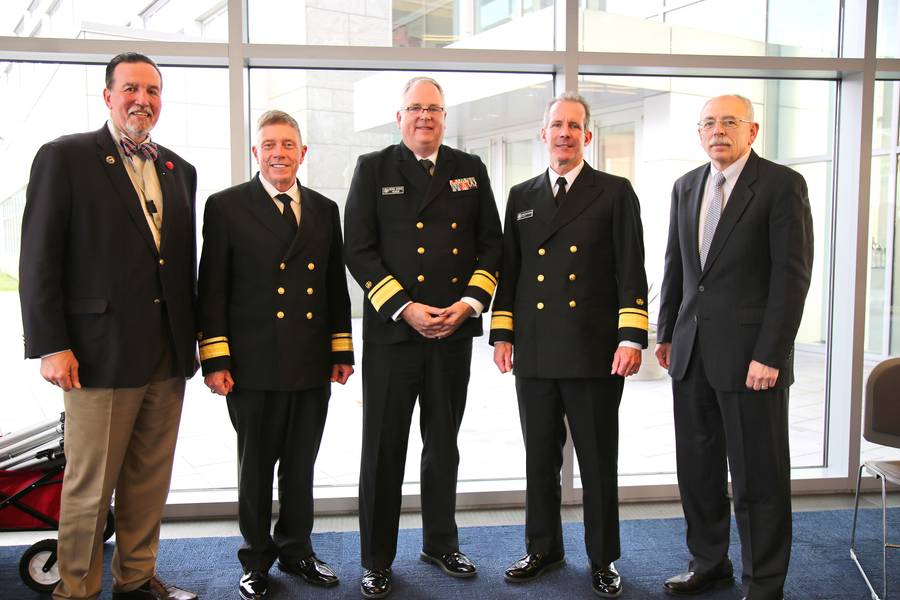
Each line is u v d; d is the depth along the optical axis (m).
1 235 3.04
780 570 2.31
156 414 2.32
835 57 3.27
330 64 3.10
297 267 2.38
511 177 3.56
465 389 2.56
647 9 3.16
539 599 2.43
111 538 2.89
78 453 2.19
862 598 2.43
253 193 2.41
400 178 2.45
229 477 3.29
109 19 2.87
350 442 3.72
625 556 2.77
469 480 3.40
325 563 2.62
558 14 3.16
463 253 2.46
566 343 2.41
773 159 4.21
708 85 3.94
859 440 3.39
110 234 2.14
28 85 2.98
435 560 2.66
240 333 2.37
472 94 3.29
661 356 2.69
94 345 2.13
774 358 2.22
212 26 2.95
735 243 2.33
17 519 2.47
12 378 3.21
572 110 2.41
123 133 2.20
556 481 2.60
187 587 2.50
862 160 3.28
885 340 5.18
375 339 2.44
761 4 3.26
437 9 3.09
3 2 2.81
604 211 2.44
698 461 2.50
